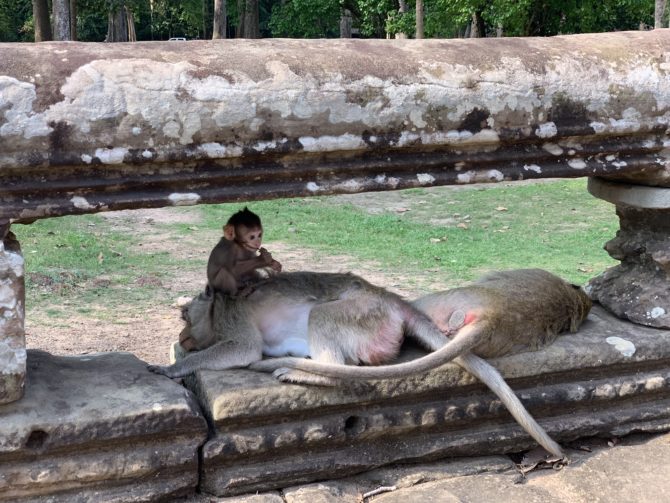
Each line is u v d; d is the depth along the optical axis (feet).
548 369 12.65
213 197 10.60
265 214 39.96
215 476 11.18
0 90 9.27
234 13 130.00
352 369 11.13
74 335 21.65
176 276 28.40
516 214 40.93
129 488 10.73
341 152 10.94
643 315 13.85
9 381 10.12
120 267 29.22
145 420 10.60
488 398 12.39
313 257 31.32
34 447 10.24
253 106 10.25
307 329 12.46
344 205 43.04
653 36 12.63
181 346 13.30
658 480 12.09
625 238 14.61
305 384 11.37
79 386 11.07
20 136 9.39
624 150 12.33
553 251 33.04
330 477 11.71
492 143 11.60
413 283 27.48
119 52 10.03
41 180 9.79
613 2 73.36
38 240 31.91
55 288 25.89
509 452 12.72
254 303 12.41
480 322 11.98
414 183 11.48
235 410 11.01
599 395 13.00
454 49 11.52
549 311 13.05
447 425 12.22
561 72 11.67
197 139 10.14
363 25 103.14
